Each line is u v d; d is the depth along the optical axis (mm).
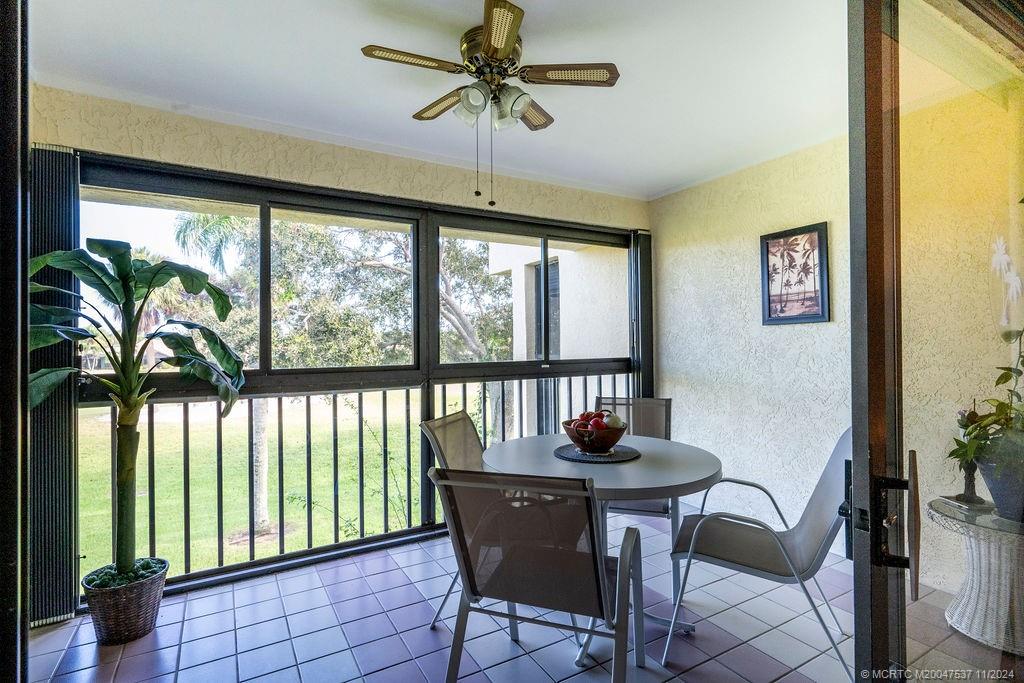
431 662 1898
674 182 3713
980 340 1133
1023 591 1113
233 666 1874
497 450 2232
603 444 2051
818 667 1839
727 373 3463
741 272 3367
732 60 2076
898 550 954
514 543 1403
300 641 2035
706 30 1872
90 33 1858
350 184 2861
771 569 1726
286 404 3217
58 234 2154
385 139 2889
